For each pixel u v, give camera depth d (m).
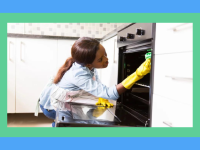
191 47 0.67
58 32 2.85
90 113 1.06
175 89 0.75
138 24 1.10
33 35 2.33
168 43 0.80
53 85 1.44
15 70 2.35
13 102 2.36
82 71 1.11
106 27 2.96
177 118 0.74
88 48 1.04
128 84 1.04
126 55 1.48
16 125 2.30
